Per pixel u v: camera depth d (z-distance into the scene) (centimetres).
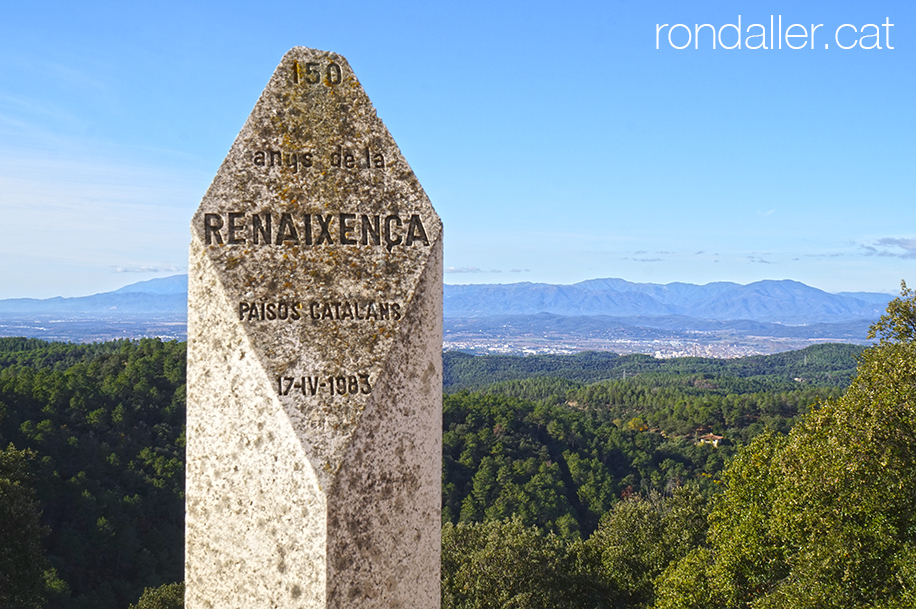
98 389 6178
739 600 1418
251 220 289
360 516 274
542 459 7856
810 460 1241
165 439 5922
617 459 8362
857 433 1203
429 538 301
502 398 9781
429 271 306
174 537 5050
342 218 298
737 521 1509
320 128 305
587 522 6956
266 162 297
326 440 270
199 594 281
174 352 7356
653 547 2345
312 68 311
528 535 2534
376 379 282
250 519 274
